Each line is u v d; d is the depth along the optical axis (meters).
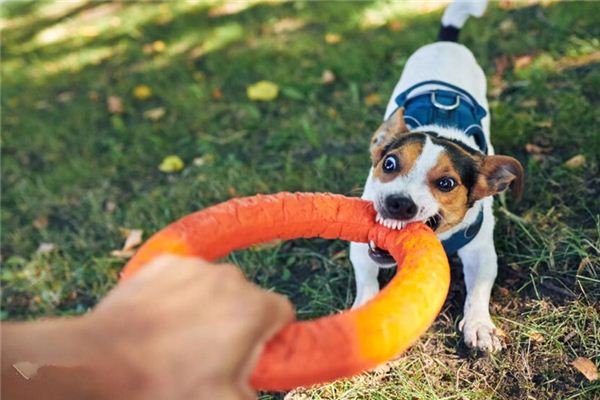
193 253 0.37
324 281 0.64
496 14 0.96
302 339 0.31
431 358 0.54
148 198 0.81
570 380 0.50
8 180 0.93
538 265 0.60
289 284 0.65
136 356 0.23
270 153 0.84
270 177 0.79
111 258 0.74
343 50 0.98
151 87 1.05
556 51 0.86
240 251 0.69
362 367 0.33
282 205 0.44
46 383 0.23
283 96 0.94
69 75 1.16
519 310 0.57
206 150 0.87
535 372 0.52
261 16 1.17
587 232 0.61
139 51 1.17
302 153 0.82
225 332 0.24
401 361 0.54
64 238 0.80
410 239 0.45
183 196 0.79
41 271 0.75
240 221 0.41
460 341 0.55
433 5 1.04
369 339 0.33
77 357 0.23
